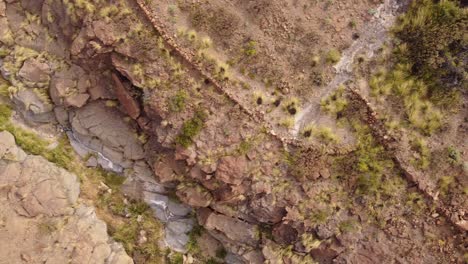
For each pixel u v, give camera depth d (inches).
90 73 590.6
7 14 609.6
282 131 558.3
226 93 552.4
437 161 541.3
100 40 547.5
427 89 545.0
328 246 571.2
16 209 593.9
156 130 572.4
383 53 555.5
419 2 540.7
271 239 591.5
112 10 545.0
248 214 589.0
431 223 550.3
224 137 555.5
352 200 562.6
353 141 556.4
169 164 588.4
